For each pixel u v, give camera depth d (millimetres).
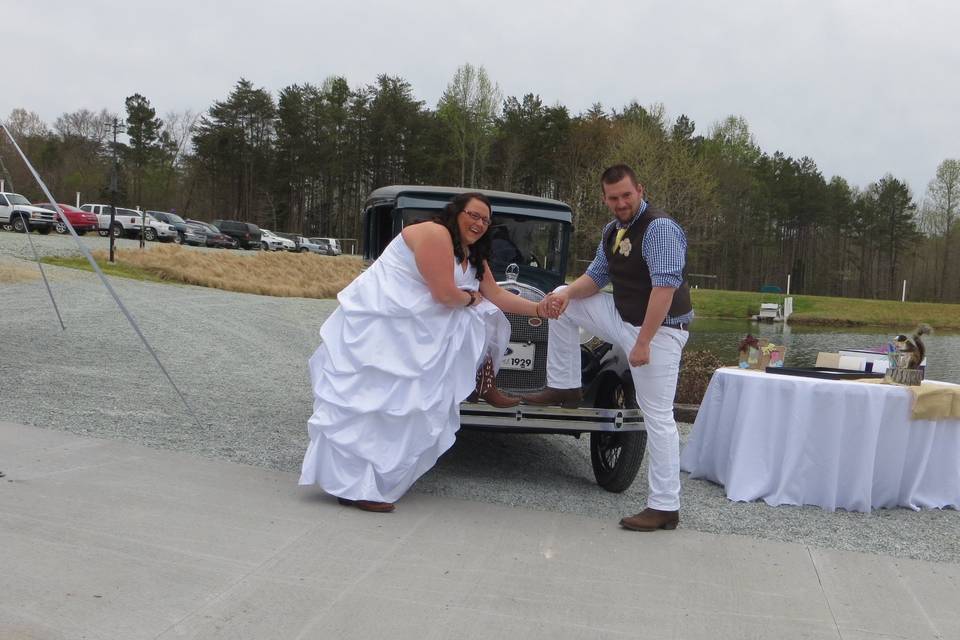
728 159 63250
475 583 3256
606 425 4910
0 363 7855
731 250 68625
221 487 4320
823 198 72062
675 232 4078
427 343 4242
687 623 3023
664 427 4223
